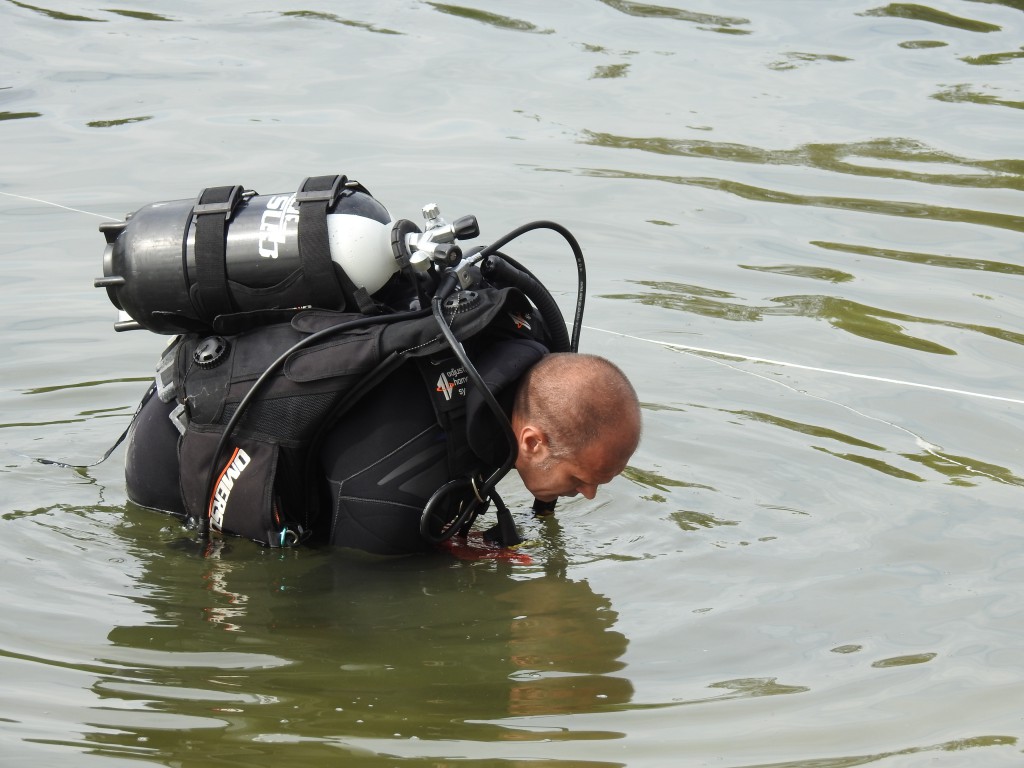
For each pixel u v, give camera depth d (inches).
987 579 467.8
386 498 473.4
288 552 499.2
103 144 951.0
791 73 1115.3
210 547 499.5
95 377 645.3
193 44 1178.6
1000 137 979.9
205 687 396.8
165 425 517.7
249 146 946.7
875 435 588.1
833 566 481.4
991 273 764.0
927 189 890.7
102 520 520.7
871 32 1220.5
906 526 509.4
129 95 1053.2
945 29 1229.1
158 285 474.9
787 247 802.8
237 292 472.1
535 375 466.9
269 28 1224.8
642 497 542.3
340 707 386.6
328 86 1080.8
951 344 677.9
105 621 439.2
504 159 933.2
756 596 460.4
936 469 557.3
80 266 768.3
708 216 847.7
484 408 460.4
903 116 1023.6
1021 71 1117.7
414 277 465.7
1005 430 590.6
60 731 366.3
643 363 658.8
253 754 358.3
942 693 394.9
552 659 419.5
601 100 1053.8
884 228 830.5
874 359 662.5
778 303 727.7
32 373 644.1
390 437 473.1
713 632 436.1
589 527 520.7
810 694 395.5
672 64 1135.6
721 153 951.6
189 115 1011.3
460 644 430.9
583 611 453.1
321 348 465.1
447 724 377.7
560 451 462.9
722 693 396.8
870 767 355.6
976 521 512.1
